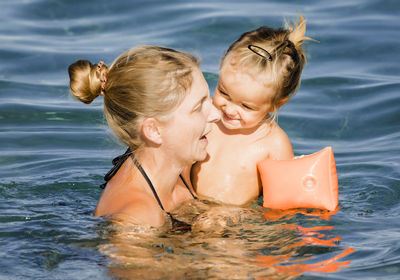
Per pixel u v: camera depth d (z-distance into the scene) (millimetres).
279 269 7211
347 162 12367
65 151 12992
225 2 22844
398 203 9875
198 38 19516
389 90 15875
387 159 12312
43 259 7199
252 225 8609
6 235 7891
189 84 7793
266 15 21156
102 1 23031
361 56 18281
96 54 18469
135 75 7660
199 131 8023
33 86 16656
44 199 9875
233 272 7020
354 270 7285
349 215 9195
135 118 7754
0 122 14516
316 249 7871
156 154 7992
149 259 7148
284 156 10023
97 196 10172
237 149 9898
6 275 6852
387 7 21891
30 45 19375
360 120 14586
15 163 12281
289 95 9727
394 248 7910
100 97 16188
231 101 9430
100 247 7402
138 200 7797
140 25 20922
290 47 9703
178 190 8938
